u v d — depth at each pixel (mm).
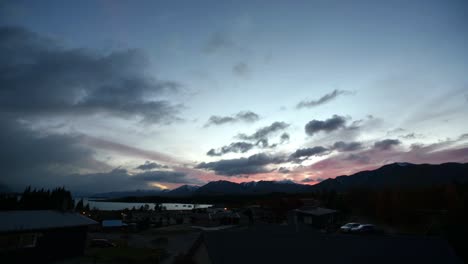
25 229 24406
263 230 19031
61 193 83062
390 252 15781
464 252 21062
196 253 17938
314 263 14914
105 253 31094
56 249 26578
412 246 16219
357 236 17578
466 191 51344
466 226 23453
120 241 41969
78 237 28703
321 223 48250
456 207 39875
